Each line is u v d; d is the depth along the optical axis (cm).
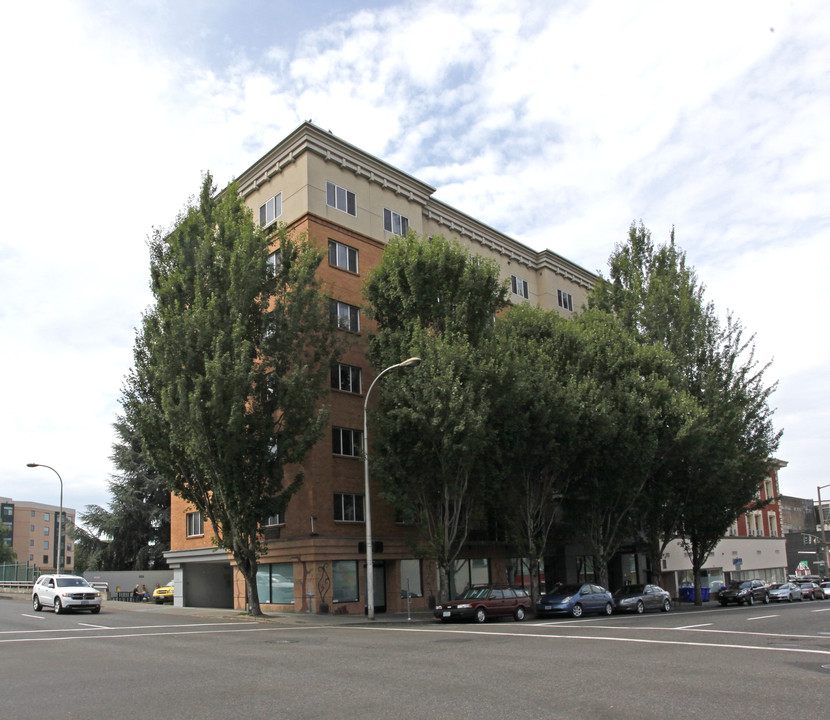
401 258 2862
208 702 924
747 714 820
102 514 5147
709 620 2312
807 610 2883
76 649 1574
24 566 4959
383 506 3212
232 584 3831
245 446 2458
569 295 5122
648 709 849
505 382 2658
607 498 3316
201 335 2466
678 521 3962
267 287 2719
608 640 1645
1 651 1545
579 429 2898
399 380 2686
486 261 2947
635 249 4081
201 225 2772
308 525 2928
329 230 3322
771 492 7206
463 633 1928
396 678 1099
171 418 2402
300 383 2567
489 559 3753
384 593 3200
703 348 3781
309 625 2334
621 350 3234
